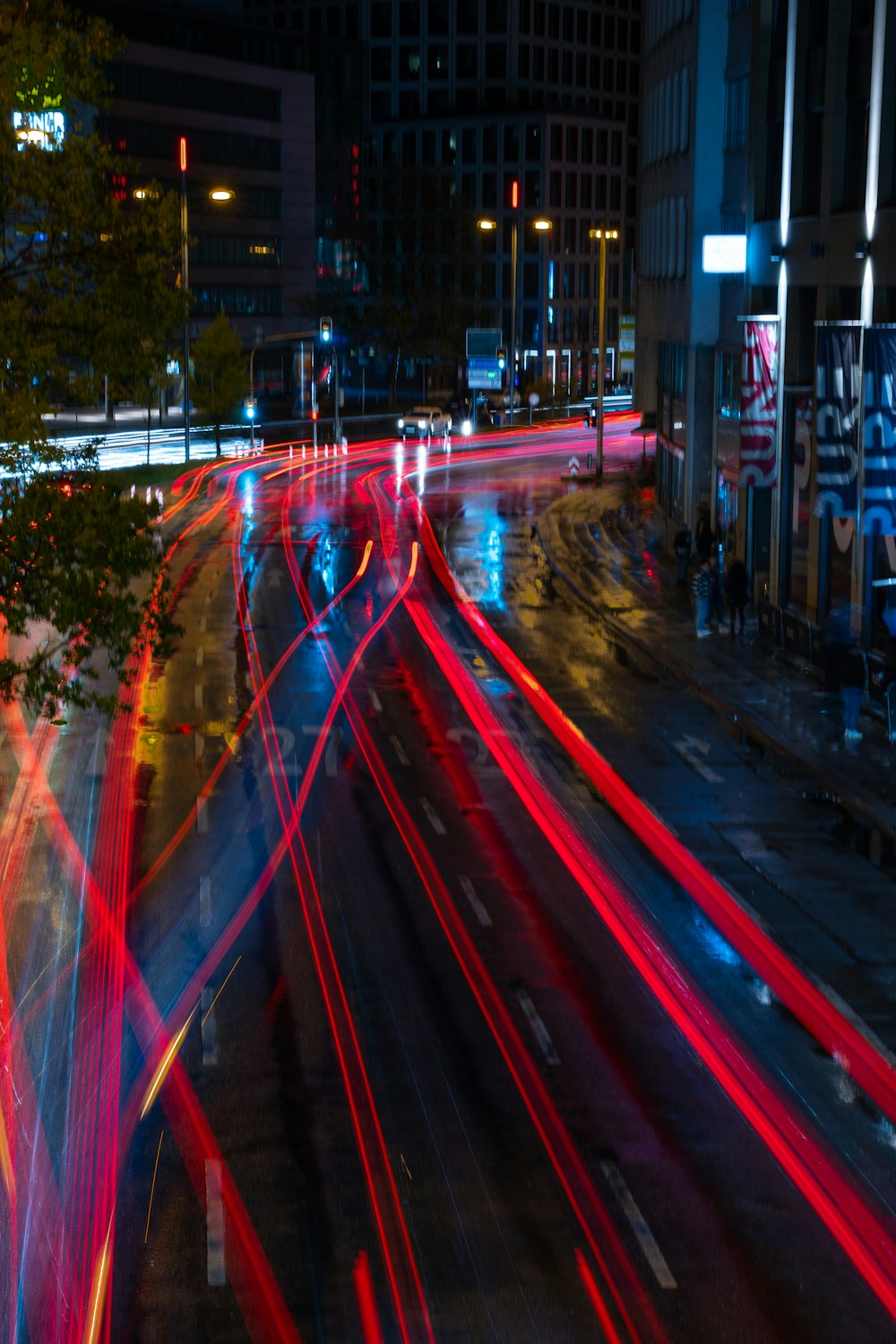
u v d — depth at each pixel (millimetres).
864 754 26000
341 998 16203
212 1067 14547
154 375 20312
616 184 158500
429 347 120000
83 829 22094
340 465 83812
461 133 151375
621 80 164625
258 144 128250
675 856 21156
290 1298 10867
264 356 131625
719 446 45094
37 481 19516
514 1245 11562
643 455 76625
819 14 34438
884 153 30328
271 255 131750
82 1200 12164
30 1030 15367
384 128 156125
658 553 51719
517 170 149000
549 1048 15047
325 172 141625
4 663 19219
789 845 21719
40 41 18938
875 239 30641
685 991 16531
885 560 30125
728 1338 10477
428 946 17719
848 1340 10469
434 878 20078
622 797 24016
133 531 19516
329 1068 14562
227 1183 12438
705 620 36844
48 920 18438
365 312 122750
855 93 32031
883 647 30484
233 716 29188
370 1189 12359
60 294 19828
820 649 32312
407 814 22953
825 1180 12617
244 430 103062
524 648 36438
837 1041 15367
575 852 21234
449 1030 15461
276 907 18938
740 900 19422
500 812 23094
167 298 20078
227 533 57281
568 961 17312
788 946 17906
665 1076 14492
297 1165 12750
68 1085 14141
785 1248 11578
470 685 32188
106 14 113500
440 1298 10883
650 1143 13180
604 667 34250
